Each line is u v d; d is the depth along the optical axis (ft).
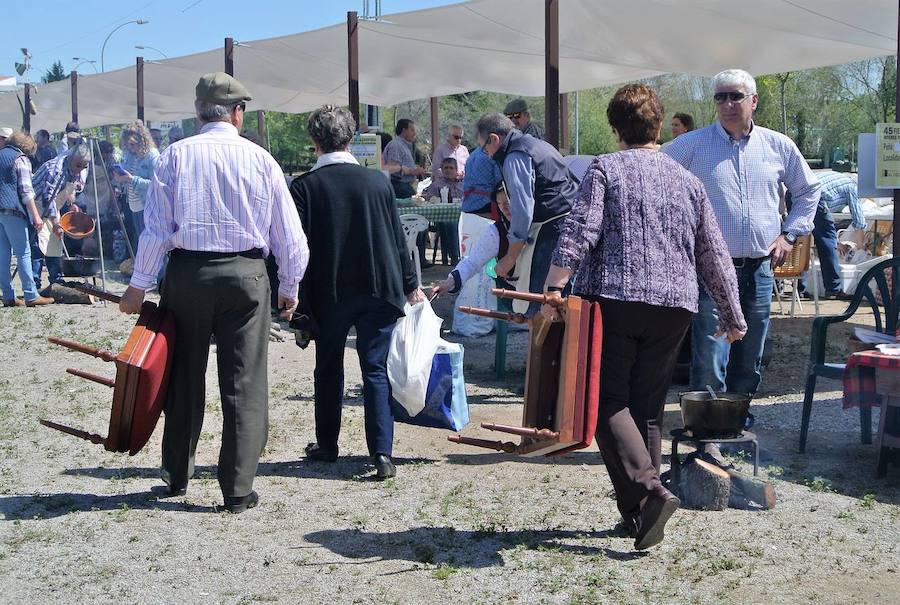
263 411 15.25
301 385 24.31
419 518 14.73
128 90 66.18
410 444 19.10
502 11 34.65
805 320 33.78
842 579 12.39
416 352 18.17
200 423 15.66
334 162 16.52
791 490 15.96
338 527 14.42
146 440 14.83
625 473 12.73
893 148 21.79
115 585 12.41
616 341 12.79
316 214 16.39
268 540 13.91
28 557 13.34
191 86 62.49
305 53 47.09
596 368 12.25
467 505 15.28
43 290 39.70
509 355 28.19
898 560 13.00
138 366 14.32
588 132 152.46
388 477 16.74
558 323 12.74
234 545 13.71
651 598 11.79
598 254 12.84
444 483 16.55
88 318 35.32
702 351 17.98
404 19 37.47
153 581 12.52
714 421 15.16
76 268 38.81
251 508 15.29
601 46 38.22
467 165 24.79
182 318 14.85
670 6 31.78
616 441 12.74
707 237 13.16
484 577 12.50
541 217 20.51
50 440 19.51
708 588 12.09
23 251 38.09
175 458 15.69
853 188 36.94
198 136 14.67
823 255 36.83
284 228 14.89
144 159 40.57
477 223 28.14
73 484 16.69
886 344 17.48
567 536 13.92
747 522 14.44
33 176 38.78
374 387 16.84
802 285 40.86
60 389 24.20
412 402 18.13
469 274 20.86
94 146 38.99
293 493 16.03
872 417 20.72
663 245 12.74
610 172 12.82
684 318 12.85
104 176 39.19
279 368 26.43
